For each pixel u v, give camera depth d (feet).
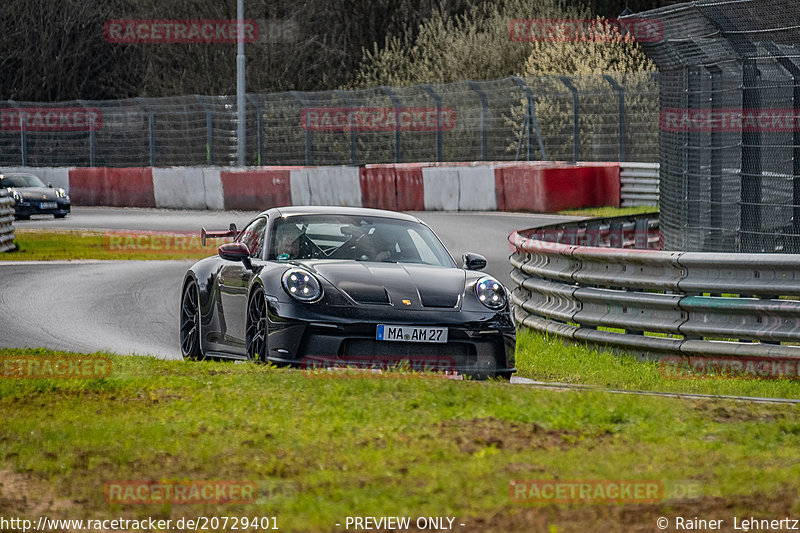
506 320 96.58
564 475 57.41
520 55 456.04
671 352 111.34
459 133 424.87
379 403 76.84
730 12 161.48
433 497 53.16
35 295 165.37
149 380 87.25
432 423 70.69
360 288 94.53
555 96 396.57
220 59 581.94
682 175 178.81
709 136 174.19
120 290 173.17
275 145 443.73
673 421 73.05
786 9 154.92
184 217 326.03
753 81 163.63
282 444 64.75
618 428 70.44
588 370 107.86
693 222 177.06
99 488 55.77
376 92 471.62
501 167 318.45
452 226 270.26
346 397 79.05
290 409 74.79
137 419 72.64
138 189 374.84
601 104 364.99
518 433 68.08
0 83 646.74
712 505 52.11
